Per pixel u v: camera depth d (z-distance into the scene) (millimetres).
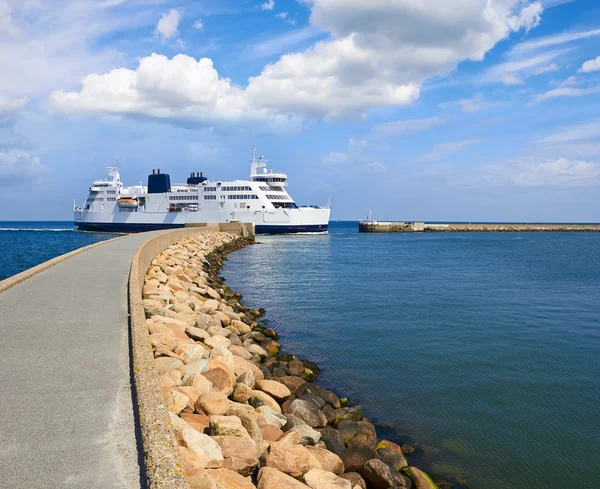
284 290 30047
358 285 32281
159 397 5535
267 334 17781
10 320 9469
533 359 15727
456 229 147500
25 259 53781
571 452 9648
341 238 98375
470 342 17672
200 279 26062
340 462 7496
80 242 84625
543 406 11898
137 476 4293
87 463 4469
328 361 15180
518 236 119562
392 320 21234
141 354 6938
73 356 7398
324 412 10094
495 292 29469
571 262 49344
